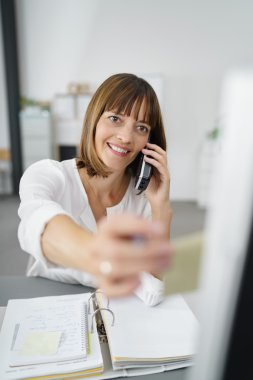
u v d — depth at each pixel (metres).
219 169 0.20
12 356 0.53
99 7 3.39
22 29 3.41
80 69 3.55
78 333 0.59
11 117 3.55
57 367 0.52
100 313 0.66
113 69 3.55
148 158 0.93
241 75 0.19
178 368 0.55
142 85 0.83
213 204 0.20
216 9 3.40
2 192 3.82
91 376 0.52
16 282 0.81
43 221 0.46
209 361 0.22
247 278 0.20
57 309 0.66
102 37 3.47
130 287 0.27
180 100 3.64
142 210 1.01
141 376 0.53
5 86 3.49
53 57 3.51
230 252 0.20
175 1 3.38
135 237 0.26
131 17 3.42
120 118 0.82
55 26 3.42
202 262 0.21
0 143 3.66
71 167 0.91
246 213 0.19
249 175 0.19
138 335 0.60
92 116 0.85
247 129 0.19
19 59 3.49
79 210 0.88
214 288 0.21
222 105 0.20
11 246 2.39
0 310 0.67
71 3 3.37
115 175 0.93
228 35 3.47
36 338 0.57
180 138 3.73
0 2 3.22
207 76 3.58
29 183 0.76
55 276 0.82
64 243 0.40
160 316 0.65
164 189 0.95
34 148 3.52
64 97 3.52
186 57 3.53
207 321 0.21
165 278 0.25
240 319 0.21
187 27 3.45
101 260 0.27
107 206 0.98
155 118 0.87
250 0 3.38
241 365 0.22
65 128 3.59
